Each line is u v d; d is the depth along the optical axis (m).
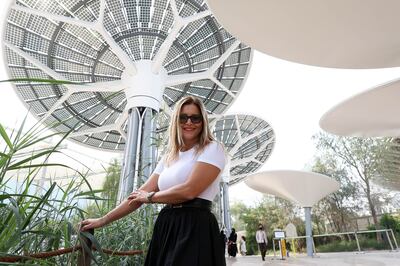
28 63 14.41
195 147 2.07
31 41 13.30
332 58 9.91
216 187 2.06
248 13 7.73
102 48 14.05
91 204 3.12
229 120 23.73
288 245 28.38
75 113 17.31
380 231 23.39
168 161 2.18
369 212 33.78
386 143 27.33
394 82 9.65
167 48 12.75
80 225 1.98
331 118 12.61
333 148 33.28
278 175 21.62
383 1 7.43
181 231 1.87
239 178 34.62
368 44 9.16
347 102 11.16
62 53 13.96
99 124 18.91
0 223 1.51
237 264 14.12
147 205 3.50
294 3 7.43
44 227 1.87
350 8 7.66
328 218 36.34
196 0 12.87
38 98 16.05
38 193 1.96
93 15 12.96
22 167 1.55
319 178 21.55
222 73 16.86
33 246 1.79
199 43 14.68
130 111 12.82
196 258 1.79
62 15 12.55
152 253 1.96
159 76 13.61
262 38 8.77
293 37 8.77
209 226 1.91
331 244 25.77
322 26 8.31
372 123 13.12
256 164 32.03
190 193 1.86
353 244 24.58
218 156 1.99
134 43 13.98
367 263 11.99
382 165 28.31
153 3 12.98
